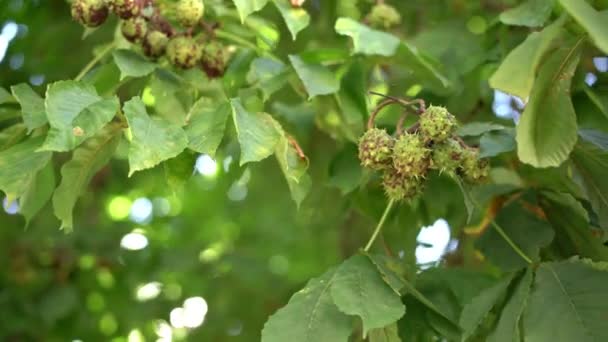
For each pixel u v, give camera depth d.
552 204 2.95
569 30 2.34
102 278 5.44
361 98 3.12
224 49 3.12
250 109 2.96
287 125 3.65
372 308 2.38
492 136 2.70
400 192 2.62
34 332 5.23
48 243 5.28
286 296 5.99
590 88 3.00
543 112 2.47
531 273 2.59
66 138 2.21
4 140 2.72
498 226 2.90
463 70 3.53
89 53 4.66
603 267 2.48
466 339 2.70
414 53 3.14
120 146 3.43
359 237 4.99
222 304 5.91
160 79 2.92
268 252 6.43
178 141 2.32
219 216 6.56
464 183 2.66
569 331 2.39
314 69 2.98
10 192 2.48
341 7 4.27
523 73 2.40
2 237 5.25
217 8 3.20
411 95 3.90
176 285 5.77
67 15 4.60
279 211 6.52
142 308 5.59
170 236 6.30
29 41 4.64
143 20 2.86
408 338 2.80
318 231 6.24
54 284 5.26
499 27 3.47
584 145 2.65
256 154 2.38
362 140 2.63
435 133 2.51
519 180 2.97
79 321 5.42
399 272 2.78
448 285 2.90
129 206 6.34
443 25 3.76
